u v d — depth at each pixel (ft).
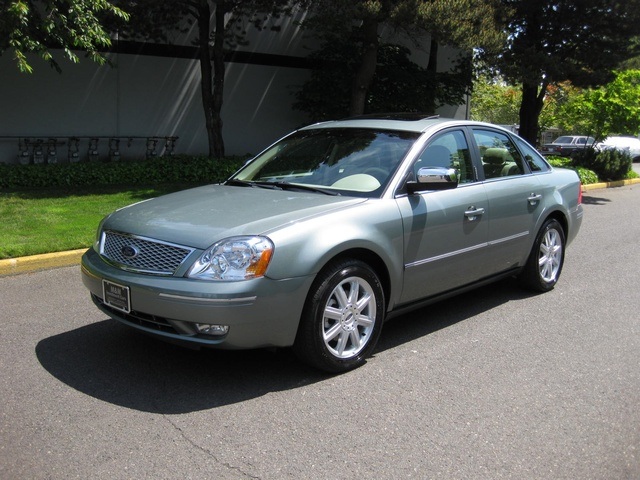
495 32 40.40
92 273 13.73
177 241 12.66
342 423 11.75
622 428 11.89
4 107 42.19
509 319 18.22
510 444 11.18
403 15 37.29
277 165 17.38
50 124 44.01
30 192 34.91
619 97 59.21
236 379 13.55
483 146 18.35
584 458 10.80
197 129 50.42
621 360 15.30
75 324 16.92
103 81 45.62
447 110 66.64
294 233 12.73
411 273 15.14
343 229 13.41
